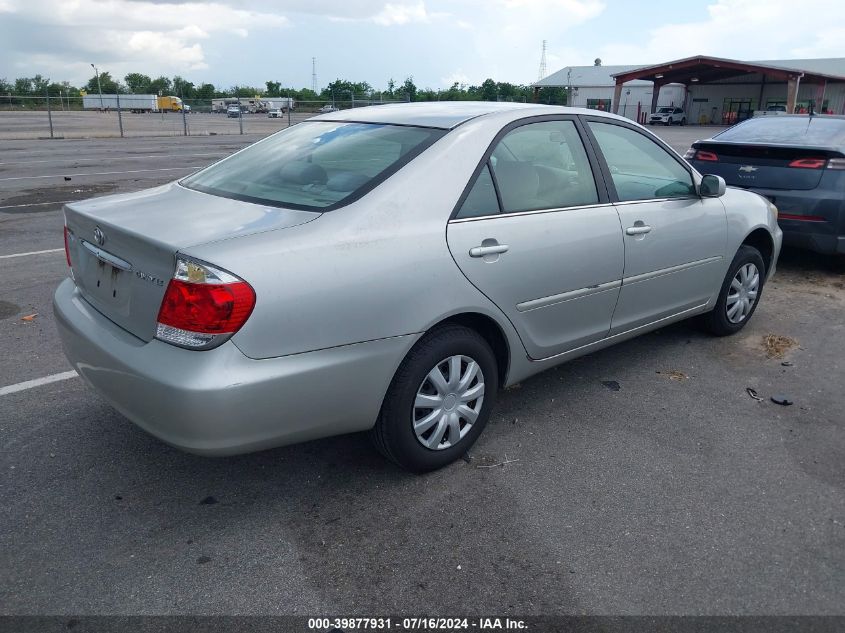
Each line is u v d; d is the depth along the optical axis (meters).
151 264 2.70
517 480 3.30
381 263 2.86
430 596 2.56
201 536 2.87
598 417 3.94
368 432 3.23
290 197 3.10
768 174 6.75
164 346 2.63
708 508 3.11
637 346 5.04
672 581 2.65
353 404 2.90
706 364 4.73
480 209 3.26
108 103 50.34
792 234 6.67
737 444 3.67
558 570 2.70
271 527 2.94
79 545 2.80
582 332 3.88
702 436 3.75
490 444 3.63
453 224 3.13
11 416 3.79
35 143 24.03
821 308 5.98
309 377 2.71
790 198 6.58
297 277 2.65
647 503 3.13
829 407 4.12
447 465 3.40
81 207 3.29
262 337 2.58
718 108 59.88
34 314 5.42
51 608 2.47
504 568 2.71
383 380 2.96
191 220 2.90
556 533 2.92
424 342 3.11
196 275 2.52
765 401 4.18
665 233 4.21
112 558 2.73
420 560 2.75
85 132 31.00
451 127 3.35
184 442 2.60
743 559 2.78
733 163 7.00
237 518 2.99
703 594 2.59
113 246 2.92
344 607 2.51
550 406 4.07
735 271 4.99
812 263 7.54
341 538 2.87
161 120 41.09
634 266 4.03
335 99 43.25
